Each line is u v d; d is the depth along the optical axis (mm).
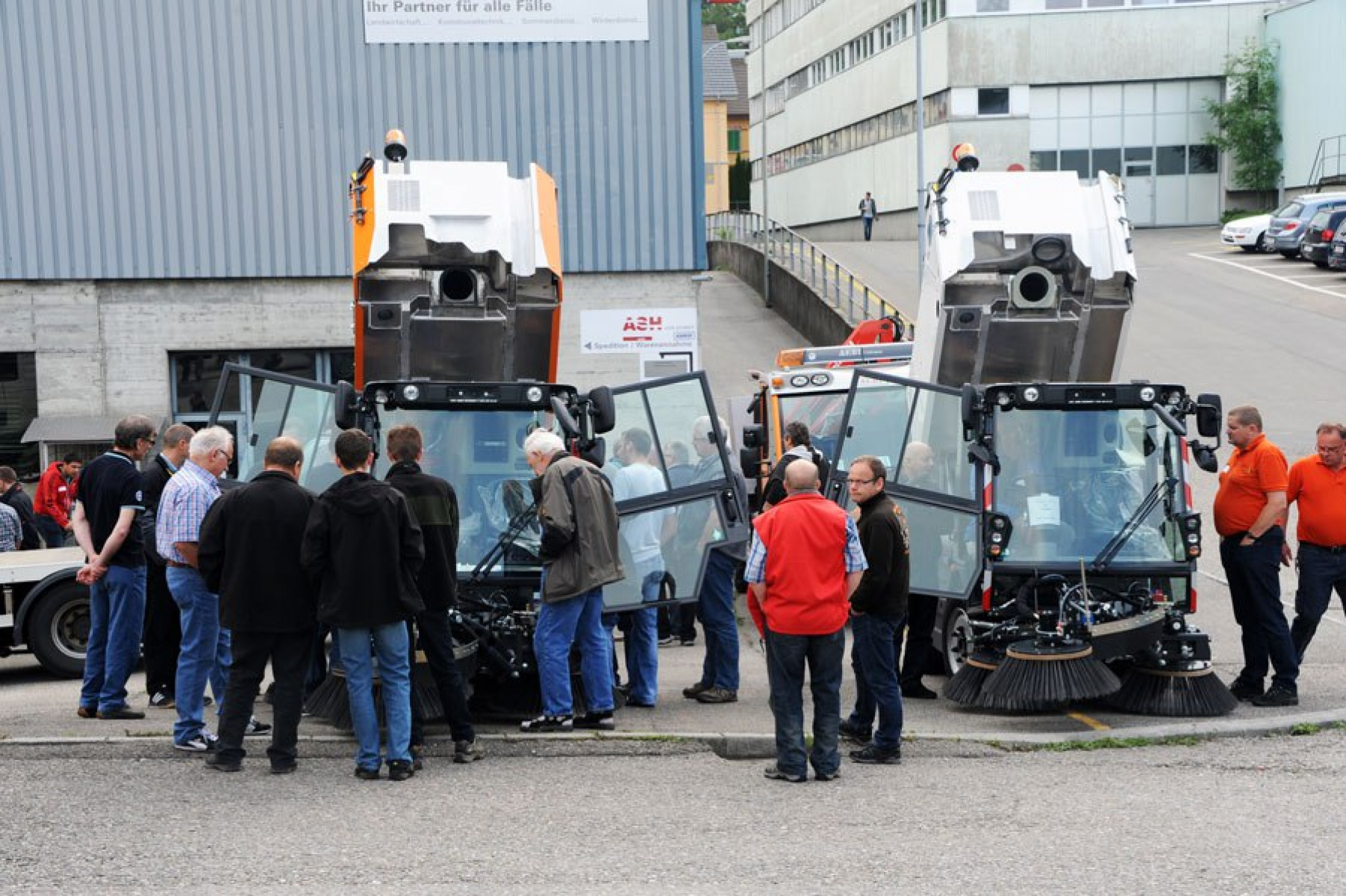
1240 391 29234
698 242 22312
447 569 9219
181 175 21484
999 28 53719
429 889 6727
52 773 8977
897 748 9469
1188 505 11305
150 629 11203
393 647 8898
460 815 8086
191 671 9461
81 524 10609
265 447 10672
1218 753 9766
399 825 7848
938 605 12445
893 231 59750
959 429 11438
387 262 13320
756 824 7914
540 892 6688
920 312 14461
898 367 17188
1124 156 54969
